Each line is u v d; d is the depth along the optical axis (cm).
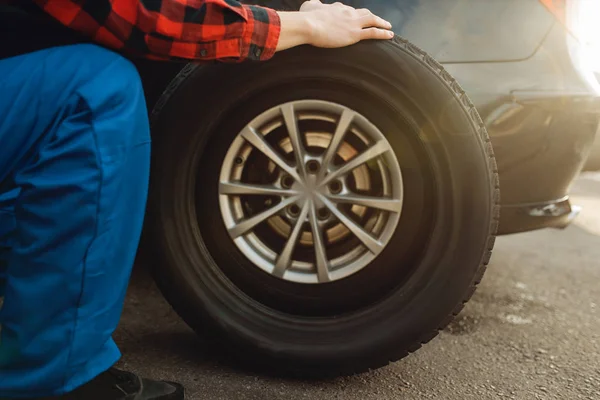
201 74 153
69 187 106
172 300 158
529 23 191
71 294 109
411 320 149
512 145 188
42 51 116
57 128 110
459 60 188
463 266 147
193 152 155
